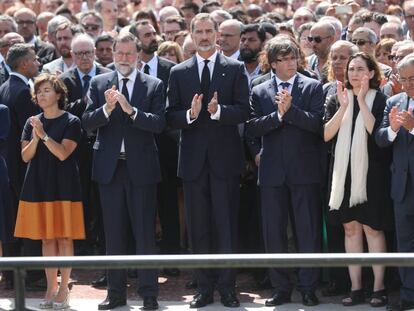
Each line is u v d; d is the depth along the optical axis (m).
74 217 26.31
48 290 25.55
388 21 32.78
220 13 33.88
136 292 27.59
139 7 48.97
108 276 25.84
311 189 25.92
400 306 24.47
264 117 25.75
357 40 29.33
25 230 26.22
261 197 26.30
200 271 26.03
